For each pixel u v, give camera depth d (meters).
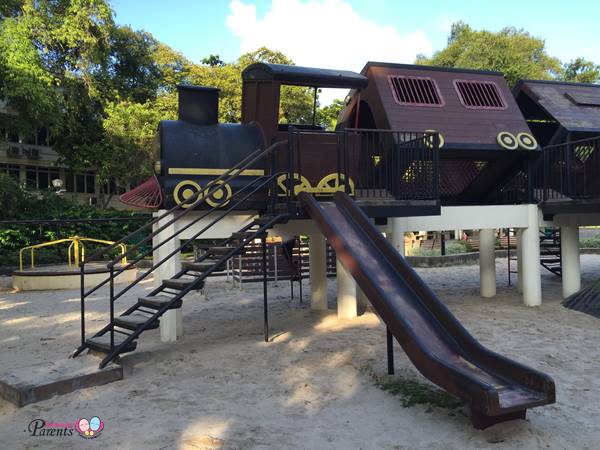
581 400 4.91
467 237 27.91
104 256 19.69
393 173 8.55
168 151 7.59
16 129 20.98
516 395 4.16
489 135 9.49
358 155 8.37
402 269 5.65
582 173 9.81
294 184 7.88
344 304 9.13
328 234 6.25
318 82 8.13
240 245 6.91
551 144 9.85
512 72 28.67
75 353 6.31
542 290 12.17
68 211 21.92
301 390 5.34
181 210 7.62
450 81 10.05
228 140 7.99
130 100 26.14
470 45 31.23
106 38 23.83
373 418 4.54
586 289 10.09
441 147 9.02
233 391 5.33
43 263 19.05
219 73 24.61
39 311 10.89
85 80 23.70
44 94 20.05
